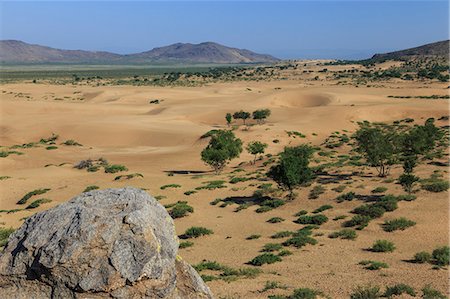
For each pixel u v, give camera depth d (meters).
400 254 29.08
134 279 9.84
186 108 144.00
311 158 73.81
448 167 55.38
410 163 48.00
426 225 34.41
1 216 46.31
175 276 10.70
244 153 87.69
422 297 19.78
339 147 90.06
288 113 133.25
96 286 9.70
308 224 38.84
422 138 63.25
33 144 94.31
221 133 73.00
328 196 46.62
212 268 27.73
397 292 20.39
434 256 27.38
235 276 25.05
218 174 67.06
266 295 20.80
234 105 148.75
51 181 62.47
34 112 138.62
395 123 120.44
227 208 46.41
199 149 88.38
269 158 80.56
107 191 11.98
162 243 10.80
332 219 39.16
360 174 56.62
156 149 92.31
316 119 122.50
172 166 76.88
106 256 9.98
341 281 23.28
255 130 104.44
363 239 33.22
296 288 22.08
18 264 10.25
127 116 129.38
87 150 92.25
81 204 11.20
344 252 30.31
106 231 10.15
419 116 127.69
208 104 154.62
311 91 180.38
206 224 41.03
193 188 55.75
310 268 26.81
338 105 145.25
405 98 162.25
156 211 11.67
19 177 65.19
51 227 10.49
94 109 146.00
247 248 33.12
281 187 51.12
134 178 61.72
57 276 9.92
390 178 52.16
